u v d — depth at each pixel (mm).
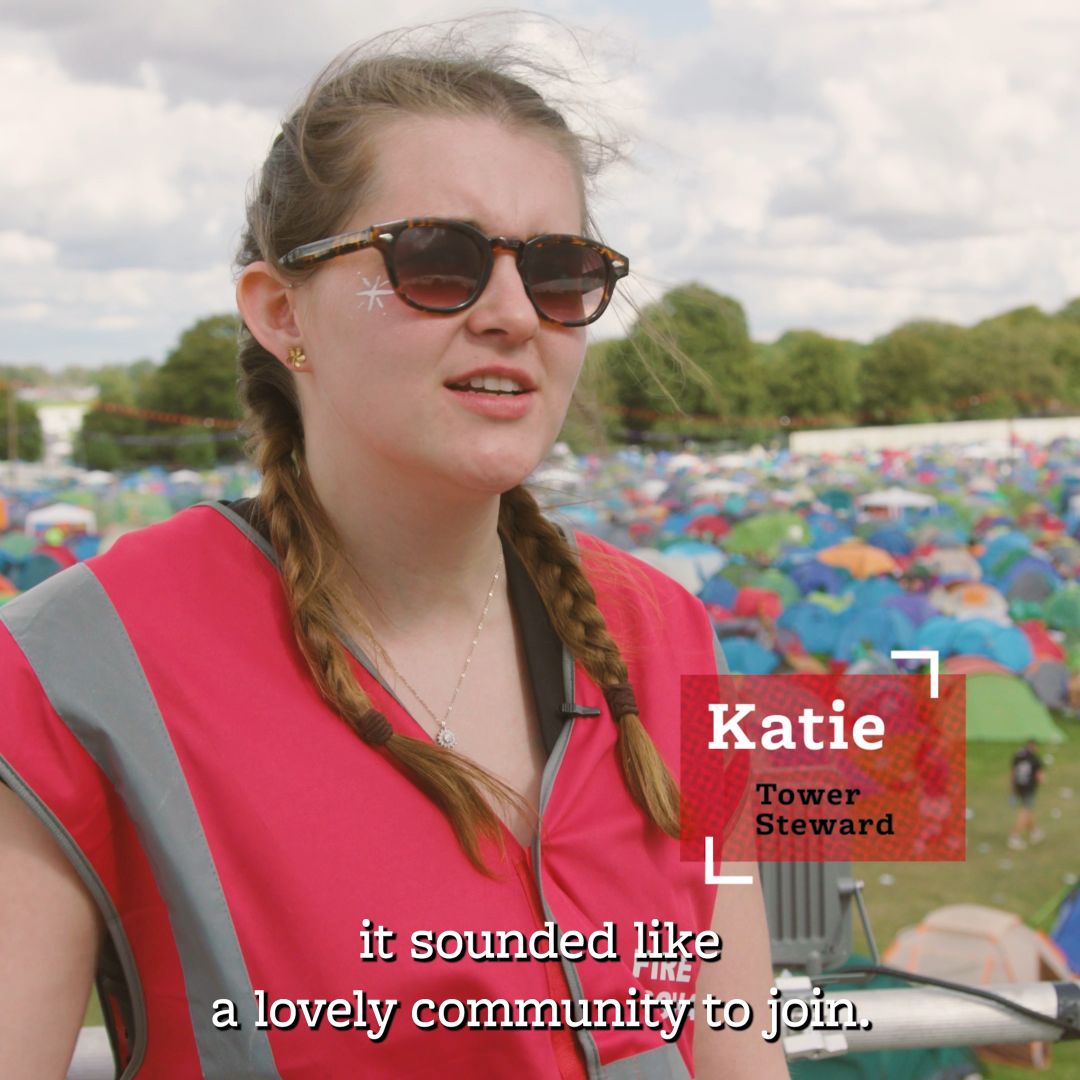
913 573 18750
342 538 1267
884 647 13148
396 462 1181
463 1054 1101
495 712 1286
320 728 1141
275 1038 1061
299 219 1214
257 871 1075
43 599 1118
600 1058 1169
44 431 82000
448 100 1192
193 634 1142
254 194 1322
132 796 1075
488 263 1143
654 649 1403
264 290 1263
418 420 1152
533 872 1186
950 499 30031
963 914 4383
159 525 1237
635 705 1318
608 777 1271
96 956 1116
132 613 1129
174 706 1105
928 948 4273
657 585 1489
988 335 87312
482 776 1186
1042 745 11102
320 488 1277
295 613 1174
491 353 1146
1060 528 25094
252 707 1128
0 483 44438
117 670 1102
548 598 1335
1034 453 46625
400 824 1121
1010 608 15539
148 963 1093
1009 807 9117
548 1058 1134
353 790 1120
